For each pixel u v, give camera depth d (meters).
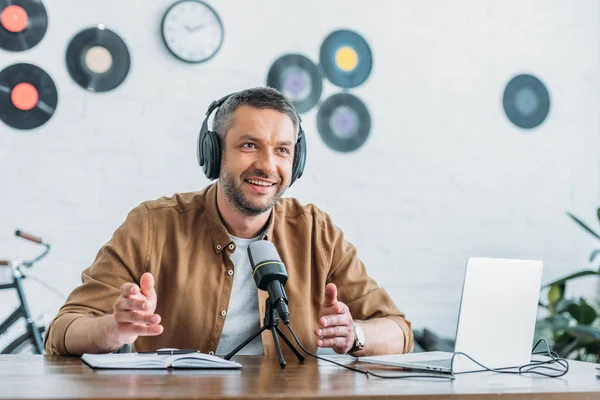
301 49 3.44
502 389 1.15
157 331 1.29
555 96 3.82
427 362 1.42
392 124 3.55
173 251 1.72
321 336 1.46
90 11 3.17
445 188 3.62
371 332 1.63
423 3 3.64
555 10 3.84
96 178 3.14
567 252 3.79
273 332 1.40
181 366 1.28
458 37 3.68
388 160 3.54
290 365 1.41
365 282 1.85
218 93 3.30
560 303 3.16
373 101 3.53
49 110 3.09
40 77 3.09
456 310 3.58
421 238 3.56
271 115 1.65
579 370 1.49
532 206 3.75
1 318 3.02
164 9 3.26
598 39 3.90
